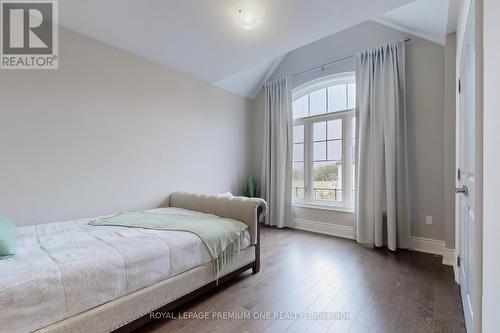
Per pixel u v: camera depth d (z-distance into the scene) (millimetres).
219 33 2391
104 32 2395
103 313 1312
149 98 3006
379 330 1507
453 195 2451
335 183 3727
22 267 1213
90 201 2498
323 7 1979
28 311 1082
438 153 2781
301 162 4125
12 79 2064
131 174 2836
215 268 1946
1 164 2004
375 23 3250
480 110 940
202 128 3688
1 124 2008
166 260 1636
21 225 2090
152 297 1542
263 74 4320
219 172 3967
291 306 1774
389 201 2885
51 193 2252
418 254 2783
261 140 4535
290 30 2326
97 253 1424
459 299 1842
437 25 2486
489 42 856
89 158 2494
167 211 2736
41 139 2197
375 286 2053
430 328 1521
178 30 2348
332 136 3764
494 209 814
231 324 1575
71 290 1212
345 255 2781
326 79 3734
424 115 2867
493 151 826
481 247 945
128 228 2014
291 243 3240
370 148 3115
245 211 2361
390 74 2955
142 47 2688
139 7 2010
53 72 2264
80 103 2428
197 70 3309
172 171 3270
